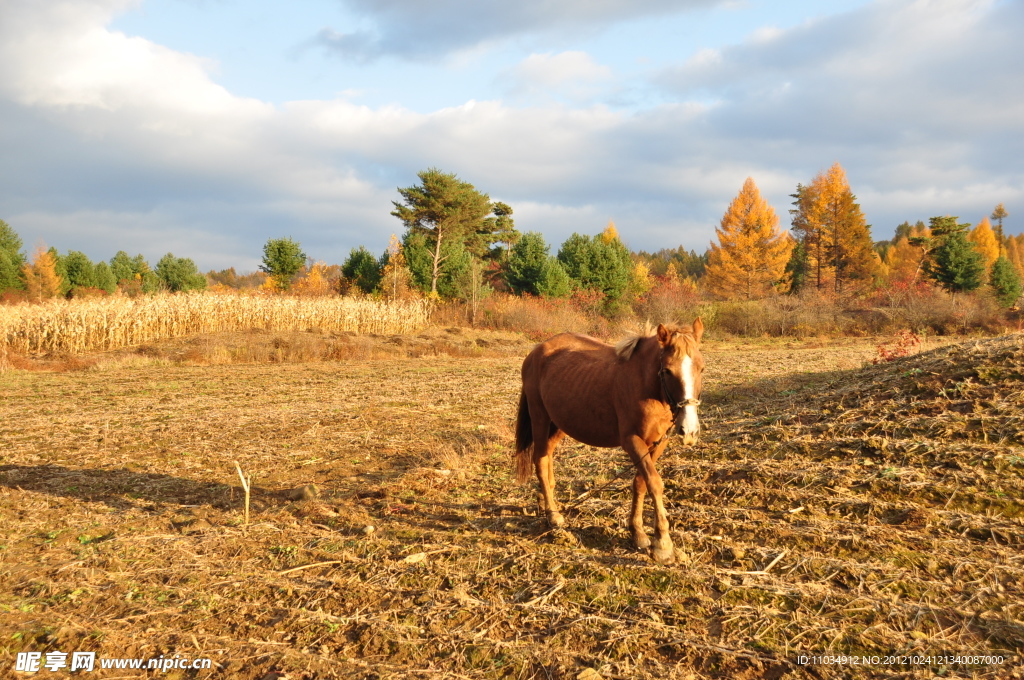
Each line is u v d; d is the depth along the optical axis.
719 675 3.38
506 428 9.74
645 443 4.94
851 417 7.41
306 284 53.84
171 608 4.26
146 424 10.48
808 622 3.81
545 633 3.86
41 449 8.76
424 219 44.56
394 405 12.34
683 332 4.70
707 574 4.46
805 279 56.91
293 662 3.58
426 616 4.06
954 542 4.66
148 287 54.28
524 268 39.62
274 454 8.45
